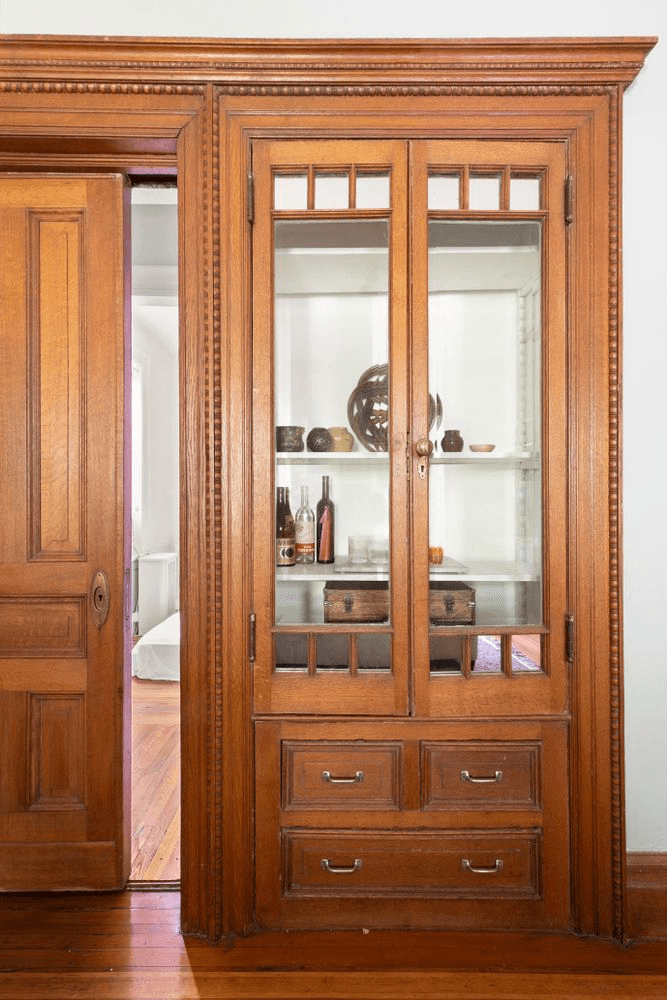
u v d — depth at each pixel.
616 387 1.62
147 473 5.72
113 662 1.81
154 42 1.56
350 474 1.68
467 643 1.64
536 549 1.68
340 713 1.63
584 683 1.63
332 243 1.67
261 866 1.62
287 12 1.69
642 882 1.67
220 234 1.61
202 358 1.61
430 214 1.63
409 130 1.62
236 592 1.61
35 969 1.50
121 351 1.82
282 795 1.63
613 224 1.62
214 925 1.59
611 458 1.63
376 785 1.63
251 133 1.62
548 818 1.63
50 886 1.80
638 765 1.72
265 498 1.62
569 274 1.63
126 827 1.85
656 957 1.56
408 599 1.64
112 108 1.62
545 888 1.62
